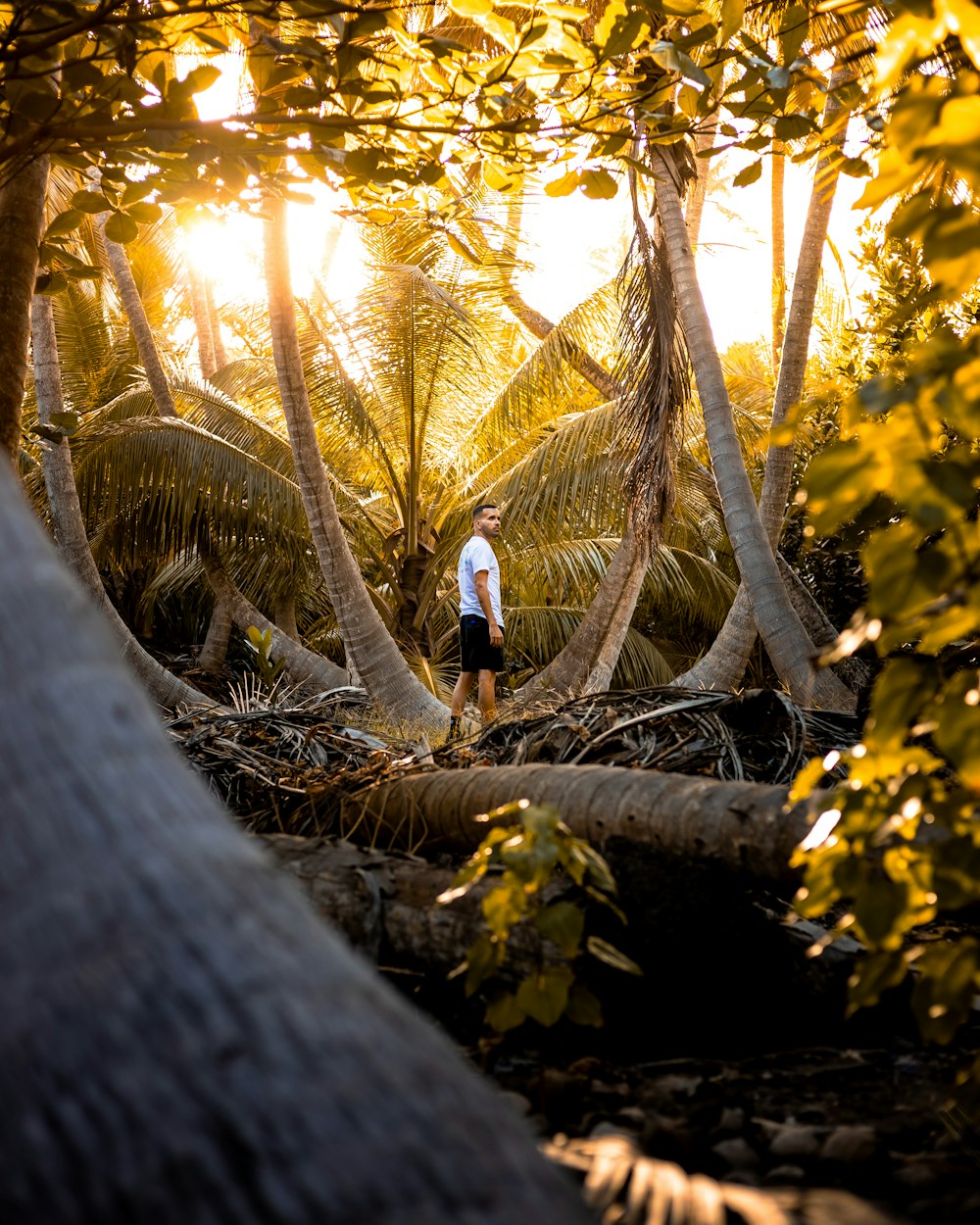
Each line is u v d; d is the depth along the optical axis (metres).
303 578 12.07
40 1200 0.84
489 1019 2.00
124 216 4.09
